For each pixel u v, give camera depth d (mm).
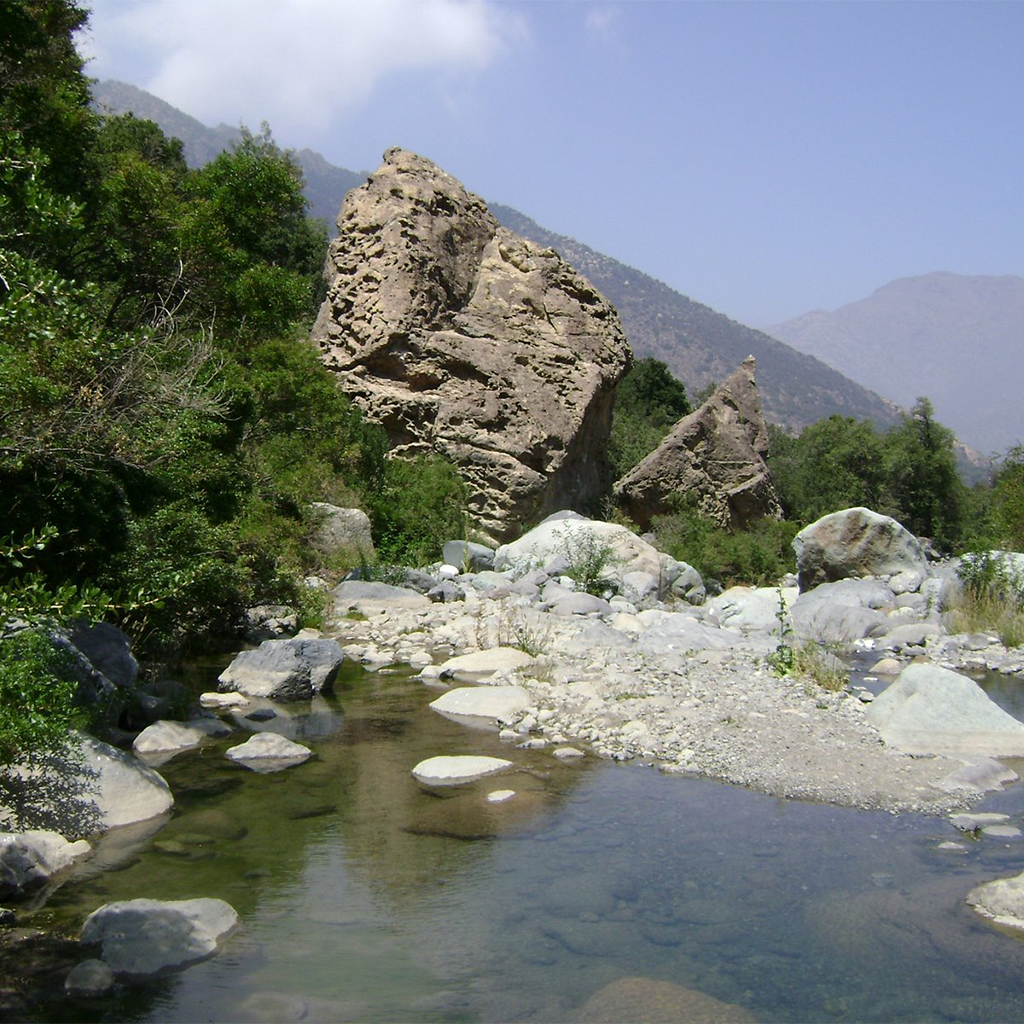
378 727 9102
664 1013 4293
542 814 6805
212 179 15430
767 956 4836
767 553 27438
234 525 12773
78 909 5234
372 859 6008
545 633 13273
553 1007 4359
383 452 22656
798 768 7758
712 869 5883
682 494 31234
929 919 5227
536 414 25188
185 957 4746
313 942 4949
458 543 20891
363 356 24672
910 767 7828
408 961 4766
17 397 6789
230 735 8781
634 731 8727
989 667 12477
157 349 8828
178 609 11359
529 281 26938
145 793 6762
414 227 25312
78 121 13352
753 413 34062
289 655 10445
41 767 6422
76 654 7969
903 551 18109
